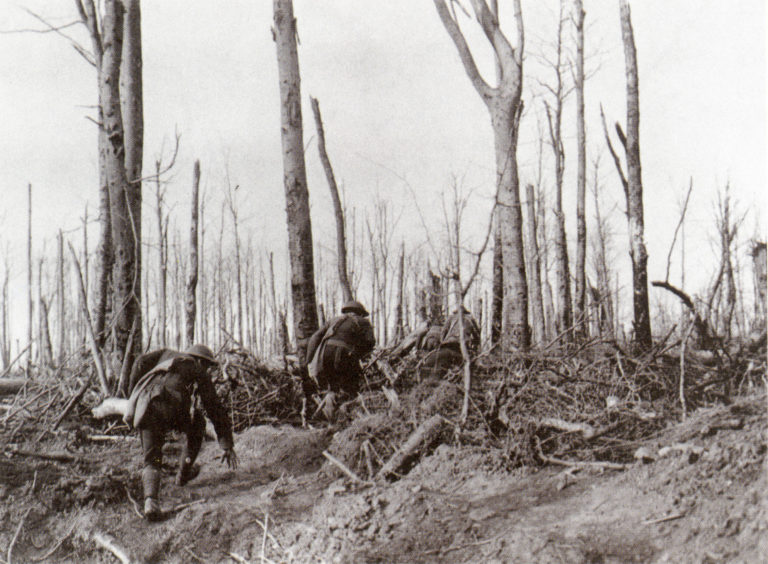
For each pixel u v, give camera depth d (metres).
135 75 8.77
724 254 9.09
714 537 3.43
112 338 7.77
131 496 5.52
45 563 4.79
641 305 7.54
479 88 8.66
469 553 3.84
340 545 4.19
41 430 6.86
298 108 8.69
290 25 8.76
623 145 8.35
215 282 32.31
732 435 4.18
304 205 8.53
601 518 3.87
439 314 7.99
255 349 26.55
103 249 9.39
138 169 8.68
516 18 8.52
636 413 5.03
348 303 7.79
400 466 5.14
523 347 7.54
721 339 5.70
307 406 7.83
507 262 8.37
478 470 4.82
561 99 14.41
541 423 5.01
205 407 5.65
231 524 4.83
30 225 26.53
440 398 5.75
